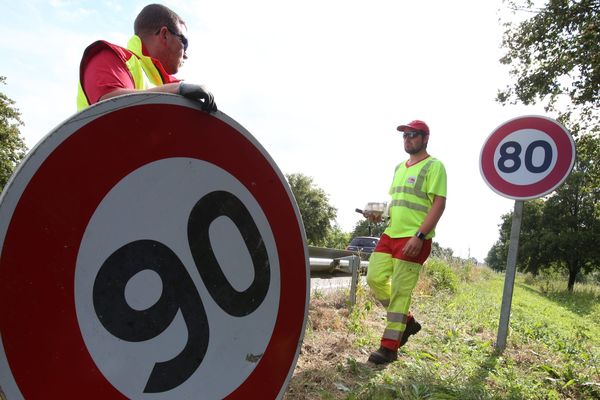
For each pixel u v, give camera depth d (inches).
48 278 33.3
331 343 147.9
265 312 50.5
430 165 147.2
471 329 199.5
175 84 46.2
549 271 1987.0
